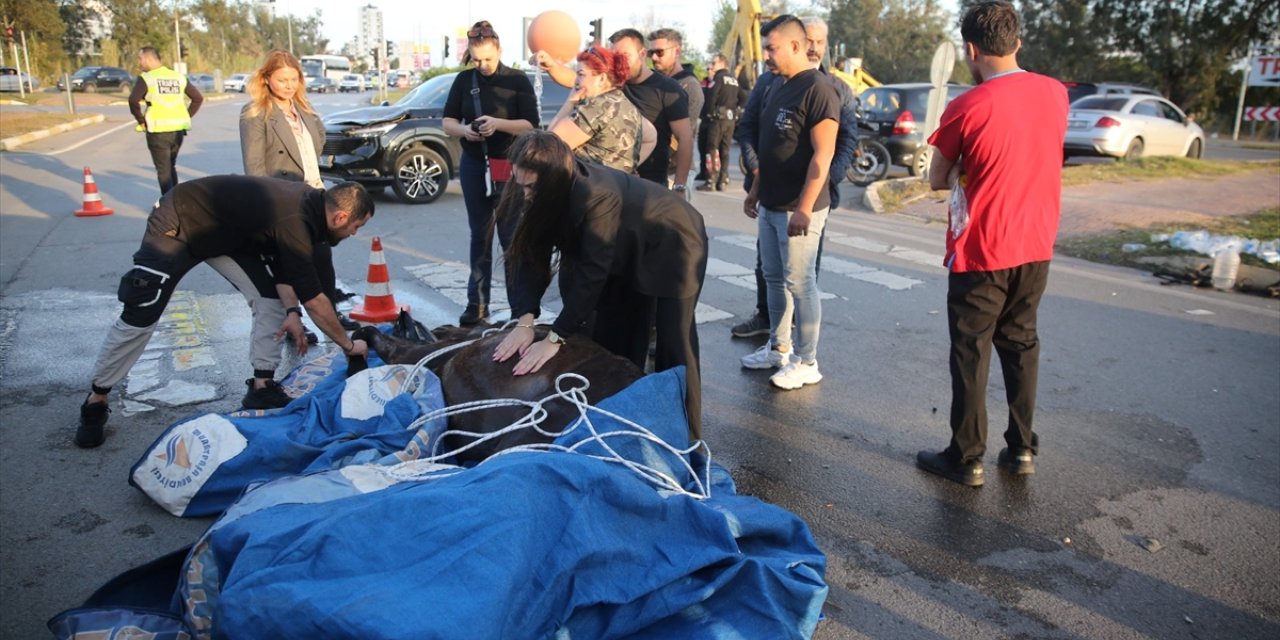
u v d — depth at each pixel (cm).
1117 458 432
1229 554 346
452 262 802
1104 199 1248
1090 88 2012
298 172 591
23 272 721
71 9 5544
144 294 387
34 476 372
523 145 320
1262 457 436
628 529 258
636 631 247
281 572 217
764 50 462
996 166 362
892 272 824
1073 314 692
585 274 335
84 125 2431
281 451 341
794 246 485
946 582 322
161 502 340
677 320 363
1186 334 642
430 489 245
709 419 468
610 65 443
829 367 556
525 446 295
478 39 550
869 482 401
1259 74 2739
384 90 3625
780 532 291
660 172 527
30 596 292
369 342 433
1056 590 319
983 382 389
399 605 208
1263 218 1070
